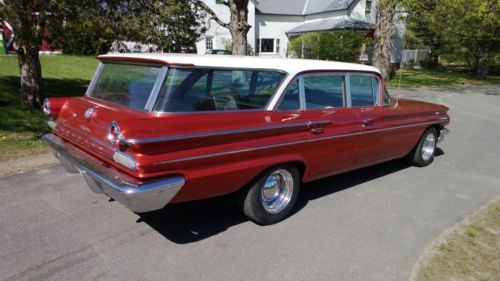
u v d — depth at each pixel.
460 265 3.39
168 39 10.49
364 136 4.82
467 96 17.69
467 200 4.95
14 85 10.60
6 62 14.43
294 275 3.20
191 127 3.20
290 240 3.77
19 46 8.33
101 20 8.84
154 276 3.13
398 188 5.31
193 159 3.21
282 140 3.85
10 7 7.18
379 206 4.67
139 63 3.57
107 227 3.92
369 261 3.44
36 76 8.91
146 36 9.97
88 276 3.10
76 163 3.67
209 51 25.36
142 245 3.60
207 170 3.34
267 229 3.99
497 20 20.70
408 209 4.60
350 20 30.47
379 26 22.69
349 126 4.59
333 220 4.24
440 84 23.41
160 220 4.11
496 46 28.42
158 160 3.02
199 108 3.39
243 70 3.65
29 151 6.47
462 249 3.67
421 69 35.34
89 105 3.85
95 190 3.81
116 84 3.78
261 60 3.91
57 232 3.78
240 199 3.94
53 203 4.44
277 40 33.50
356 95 4.87
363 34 28.98
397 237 3.90
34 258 3.32
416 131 5.85
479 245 3.76
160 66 3.35
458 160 6.82
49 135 4.40
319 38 28.67
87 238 3.69
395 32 32.78
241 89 3.67
